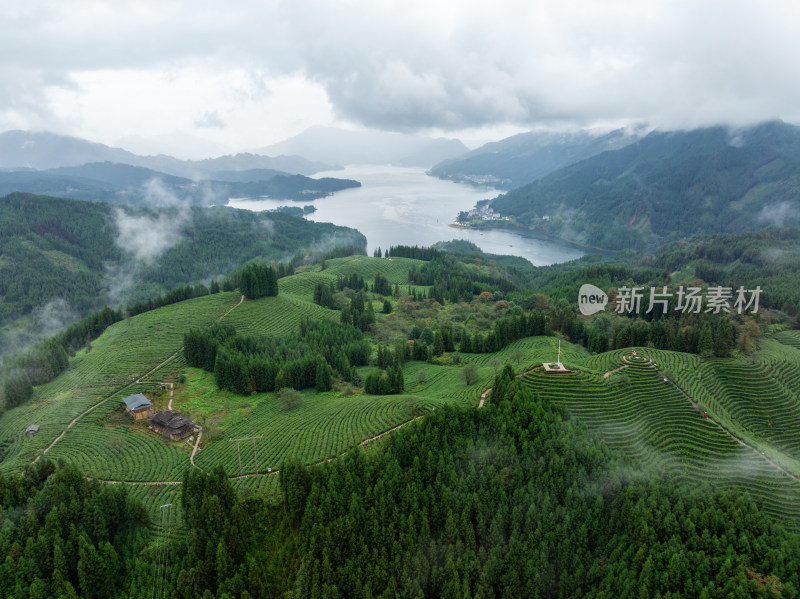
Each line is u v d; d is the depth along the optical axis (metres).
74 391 144.75
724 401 123.00
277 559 79.75
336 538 75.75
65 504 78.38
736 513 74.06
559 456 86.94
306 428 120.38
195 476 86.06
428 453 87.00
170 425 122.38
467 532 75.94
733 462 98.94
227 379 150.88
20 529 74.94
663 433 106.88
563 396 114.56
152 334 182.38
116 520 82.25
